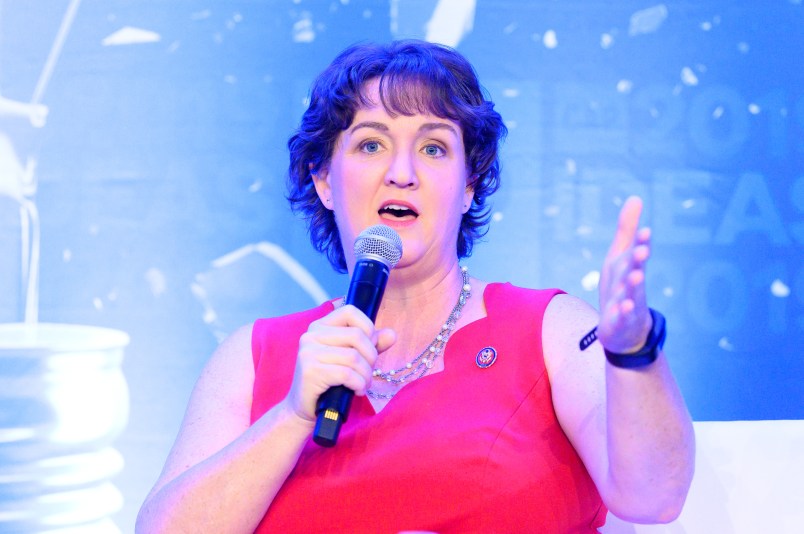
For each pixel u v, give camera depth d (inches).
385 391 201.0
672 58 365.7
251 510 177.2
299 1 370.3
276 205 371.6
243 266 370.6
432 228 200.7
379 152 205.3
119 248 370.0
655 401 155.2
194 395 214.7
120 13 371.2
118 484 360.2
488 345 198.2
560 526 181.0
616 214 366.6
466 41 367.2
